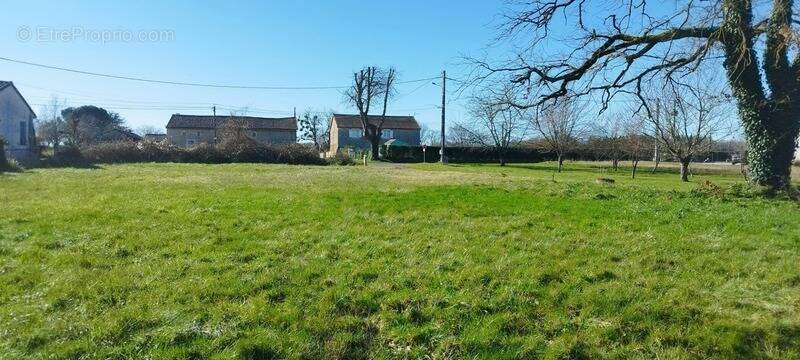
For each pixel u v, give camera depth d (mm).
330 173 25391
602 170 42531
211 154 39094
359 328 4539
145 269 6141
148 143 38000
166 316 4625
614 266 6473
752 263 6605
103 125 73938
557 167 45906
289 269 6191
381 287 5523
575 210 11125
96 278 5738
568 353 4141
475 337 4352
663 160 49969
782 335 4387
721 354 4156
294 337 4293
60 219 9516
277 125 78625
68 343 4094
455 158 56719
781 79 14109
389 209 11227
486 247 7473
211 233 8375
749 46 13984
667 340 4359
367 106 58906
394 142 69000
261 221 9578
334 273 6039
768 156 14602
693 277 6008
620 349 4191
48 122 59906
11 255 6828
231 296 5230
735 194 14297
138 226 8922
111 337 4215
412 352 4141
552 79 15312
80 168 27906
